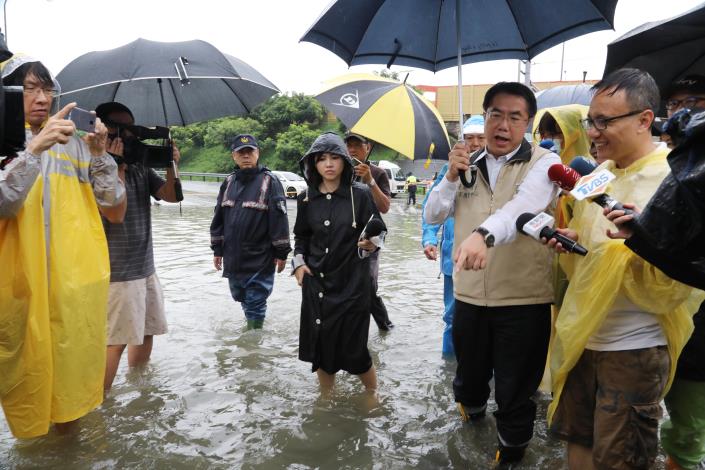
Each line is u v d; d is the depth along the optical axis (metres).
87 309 3.04
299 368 4.29
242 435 3.25
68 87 3.87
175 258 8.79
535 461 2.99
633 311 2.33
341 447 3.13
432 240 4.60
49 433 3.22
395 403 3.70
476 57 3.39
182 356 4.51
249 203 5.10
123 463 2.93
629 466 2.31
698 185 1.64
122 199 3.40
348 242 3.55
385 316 5.21
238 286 5.18
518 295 2.83
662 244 1.80
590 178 2.07
